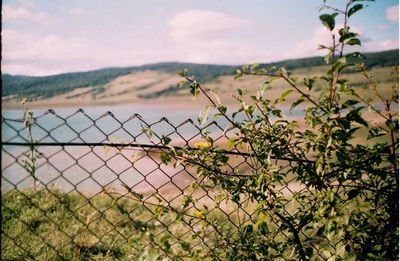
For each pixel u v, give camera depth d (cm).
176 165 212
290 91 182
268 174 205
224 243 218
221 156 215
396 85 189
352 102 181
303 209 216
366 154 206
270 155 213
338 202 192
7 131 1441
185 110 12900
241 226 221
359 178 210
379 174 209
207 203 508
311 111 186
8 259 334
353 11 172
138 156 204
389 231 212
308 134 204
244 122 210
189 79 199
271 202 211
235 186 215
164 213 211
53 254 349
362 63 190
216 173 216
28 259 341
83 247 366
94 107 16988
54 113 184
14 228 407
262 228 212
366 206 184
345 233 191
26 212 451
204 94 203
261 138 211
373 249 199
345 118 182
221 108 203
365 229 201
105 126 3997
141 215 505
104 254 358
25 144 180
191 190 218
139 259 186
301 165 214
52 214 469
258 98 202
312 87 179
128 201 593
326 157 199
